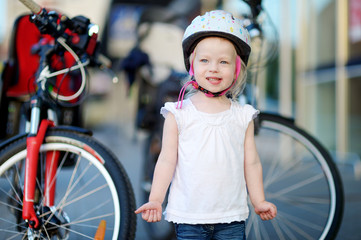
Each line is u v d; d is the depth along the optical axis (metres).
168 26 4.04
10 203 2.30
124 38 11.44
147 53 3.94
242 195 2.05
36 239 2.14
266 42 2.83
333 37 6.34
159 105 3.48
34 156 2.16
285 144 2.95
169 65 3.93
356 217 3.67
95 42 2.34
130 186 2.18
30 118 2.43
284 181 2.95
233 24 2.00
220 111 2.06
